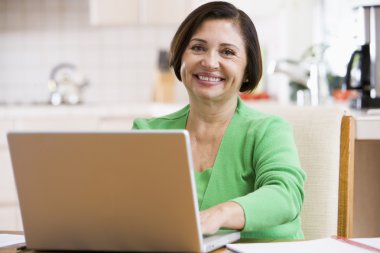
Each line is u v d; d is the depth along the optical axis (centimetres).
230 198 164
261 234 155
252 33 169
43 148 122
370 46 265
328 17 489
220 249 131
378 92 265
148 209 118
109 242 124
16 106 480
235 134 169
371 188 246
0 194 465
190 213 115
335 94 405
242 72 169
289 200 143
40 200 125
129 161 116
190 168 113
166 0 500
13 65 545
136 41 541
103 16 504
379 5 263
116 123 480
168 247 119
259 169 158
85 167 120
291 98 415
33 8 541
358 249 128
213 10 166
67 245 127
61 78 527
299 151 187
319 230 182
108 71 544
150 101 541
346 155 185
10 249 134
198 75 167
